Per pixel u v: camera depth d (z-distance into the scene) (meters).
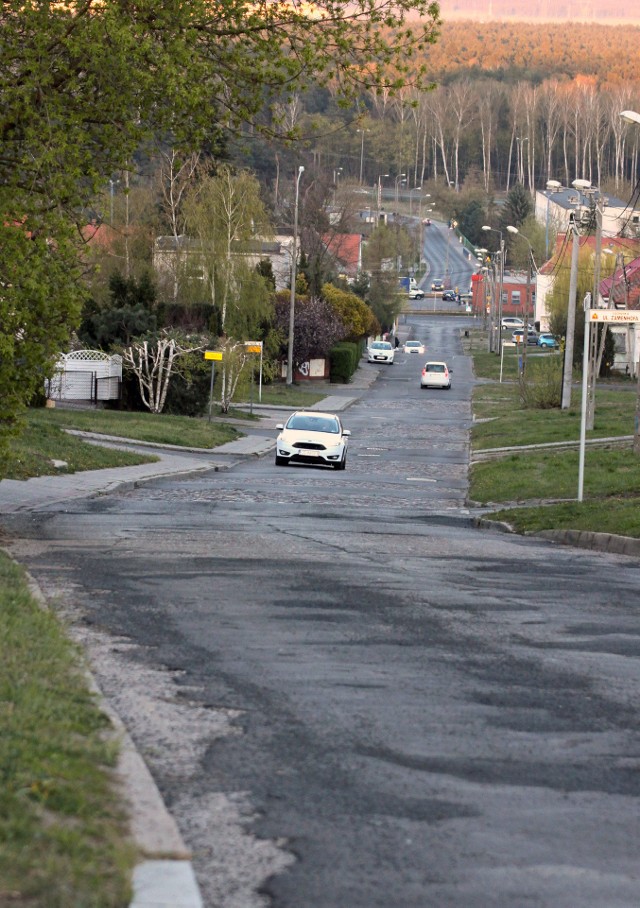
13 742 19.86
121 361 184.88
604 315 83.81
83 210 60.09
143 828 17.69
